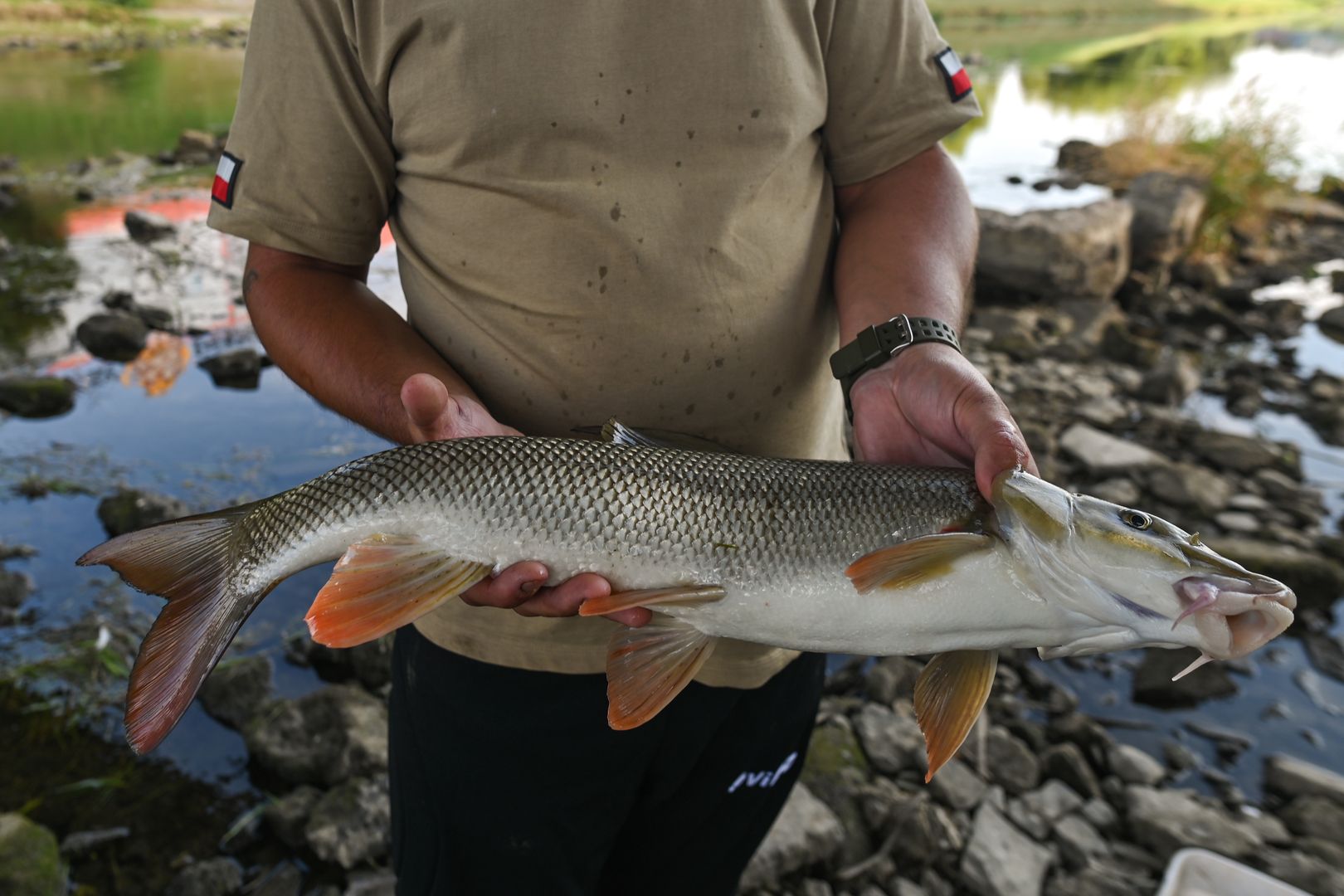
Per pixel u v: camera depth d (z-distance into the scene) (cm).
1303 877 103
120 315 217
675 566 58
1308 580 150
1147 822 108
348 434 181
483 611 64
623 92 57
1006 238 276
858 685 128
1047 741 121
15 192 314
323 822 101
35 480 160
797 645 60
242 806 106
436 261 63
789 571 59
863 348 63
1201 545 55
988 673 59
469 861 69
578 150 58
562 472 58
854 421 66
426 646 67
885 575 56
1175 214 300
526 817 68
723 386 64
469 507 57
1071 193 382
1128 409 216
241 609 57
